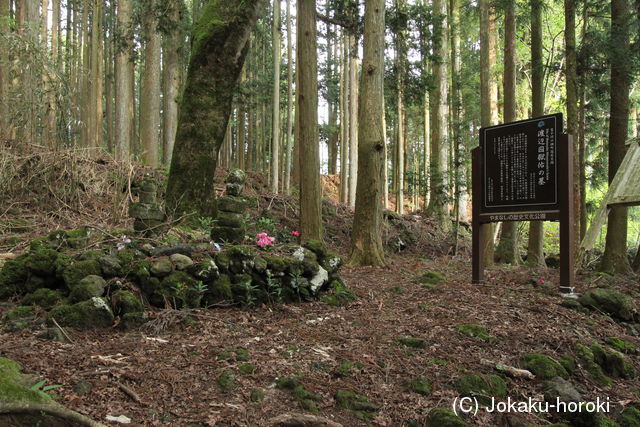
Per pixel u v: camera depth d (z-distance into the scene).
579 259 6.68
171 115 13.57
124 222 6.84
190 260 4.17
